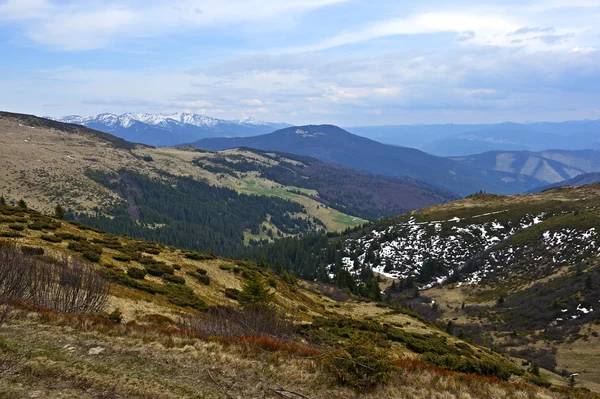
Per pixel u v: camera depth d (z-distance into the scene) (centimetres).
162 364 1536
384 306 8538
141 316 2677
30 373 1298
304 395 1372
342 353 1562
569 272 11556
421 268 15938
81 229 5869
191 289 4147
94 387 1265
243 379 1468
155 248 5825
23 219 4953
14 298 2092
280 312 3628
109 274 3494
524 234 15838
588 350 7375
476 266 14875
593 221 14262
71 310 2217
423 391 1471
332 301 8375
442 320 11319
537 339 8531
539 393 1622
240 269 6059
